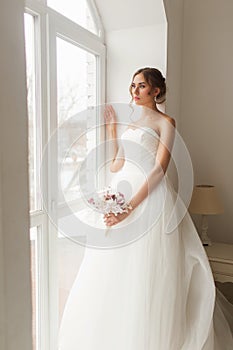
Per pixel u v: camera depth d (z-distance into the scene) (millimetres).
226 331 1953
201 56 2438
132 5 1984
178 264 1658
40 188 1562
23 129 629
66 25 1674
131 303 1596
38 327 1668
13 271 630
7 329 625
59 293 1785
